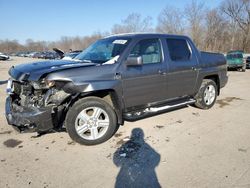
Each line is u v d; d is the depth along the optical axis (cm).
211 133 446
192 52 543
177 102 524
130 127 476
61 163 343
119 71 406
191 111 586
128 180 301
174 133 447
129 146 394
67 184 294
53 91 361
